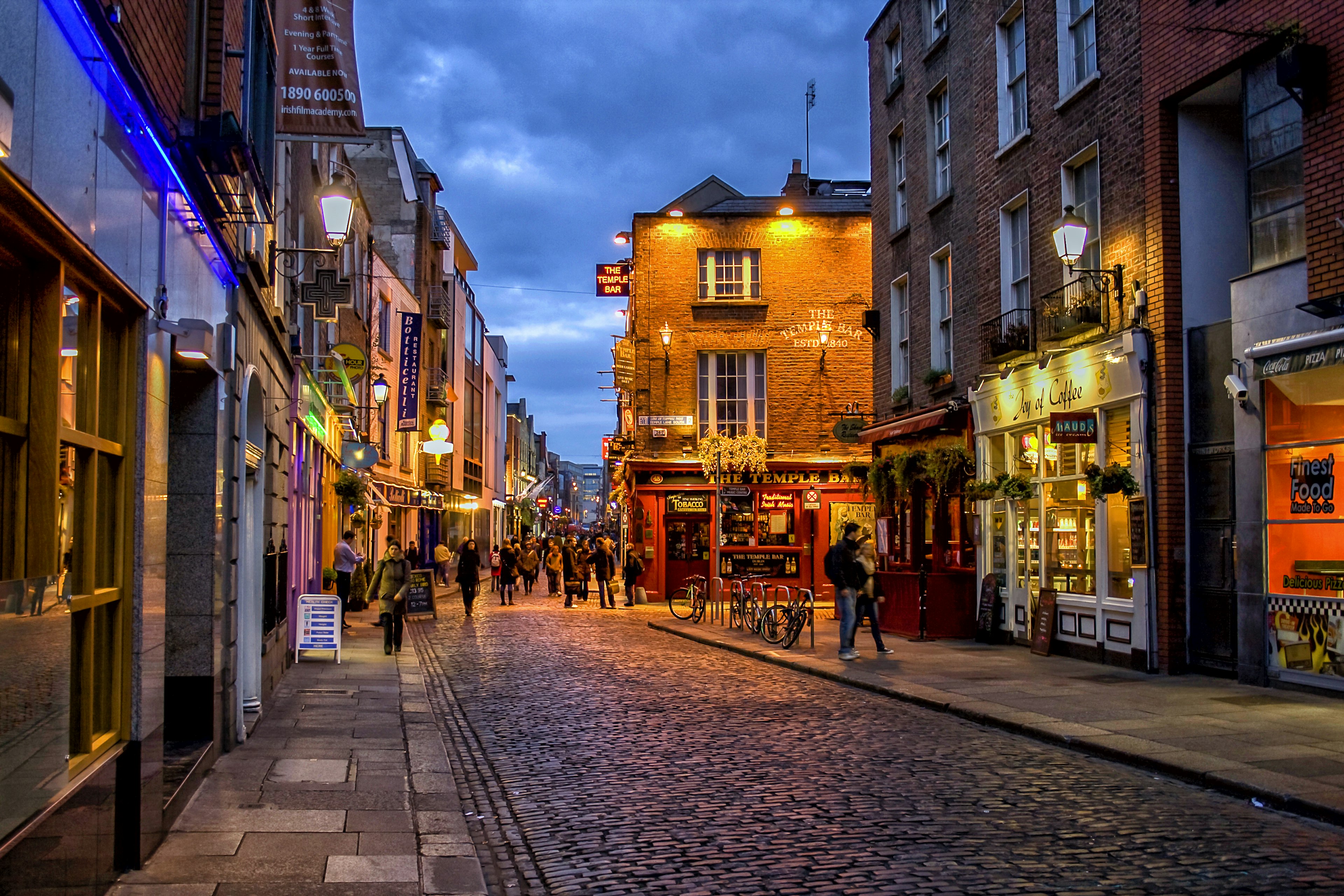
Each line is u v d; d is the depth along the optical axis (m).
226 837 6.19
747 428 30.69
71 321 4.66
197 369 7.63
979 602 18.30
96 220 4.62
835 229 30.92
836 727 10.18
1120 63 14.46
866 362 30.70
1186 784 7.63
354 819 6.67
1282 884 5.34
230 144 6.60
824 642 18.36
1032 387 16.61
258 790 7.41
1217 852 5.91
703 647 18.56
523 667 15.59
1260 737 8.94
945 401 20.16
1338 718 9.88
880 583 20.20
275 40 9.69
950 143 20.25
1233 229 13.60
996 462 18.28
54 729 4.34
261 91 8.95
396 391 37.09
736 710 11.31
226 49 7.53
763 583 19.30
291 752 8.80
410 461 40.25
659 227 30.86
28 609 4.01
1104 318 14.62
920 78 21.66
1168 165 13.56
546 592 38.72
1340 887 5.29
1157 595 13.49
